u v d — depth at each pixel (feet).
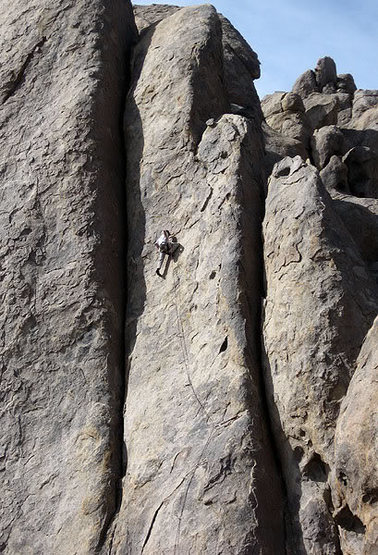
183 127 61.67
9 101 66.13
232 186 57.11
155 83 65.00
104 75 65.16
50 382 56.65
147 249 59.36
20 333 58.18
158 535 48.21
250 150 59.82
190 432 50.31
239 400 49.73
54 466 54.03
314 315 50.06
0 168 63.67
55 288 58.75
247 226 55.93
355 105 124.77
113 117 64.75
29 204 61.52
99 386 55.57
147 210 60.75
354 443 44.24
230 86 82.38
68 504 52.44
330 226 52.34
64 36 67.21
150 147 62.54
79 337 57.21
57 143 62.69
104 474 52.49
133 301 58.44
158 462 50.47
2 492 54.24
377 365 44.86
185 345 54.19
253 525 46.34
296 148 82.99
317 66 132.87
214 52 66.13
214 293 53.93
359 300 50.83
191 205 58.80
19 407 56.49
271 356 51.21
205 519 47.19
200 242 56.65
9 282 59.62
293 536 47.24
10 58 67.51
